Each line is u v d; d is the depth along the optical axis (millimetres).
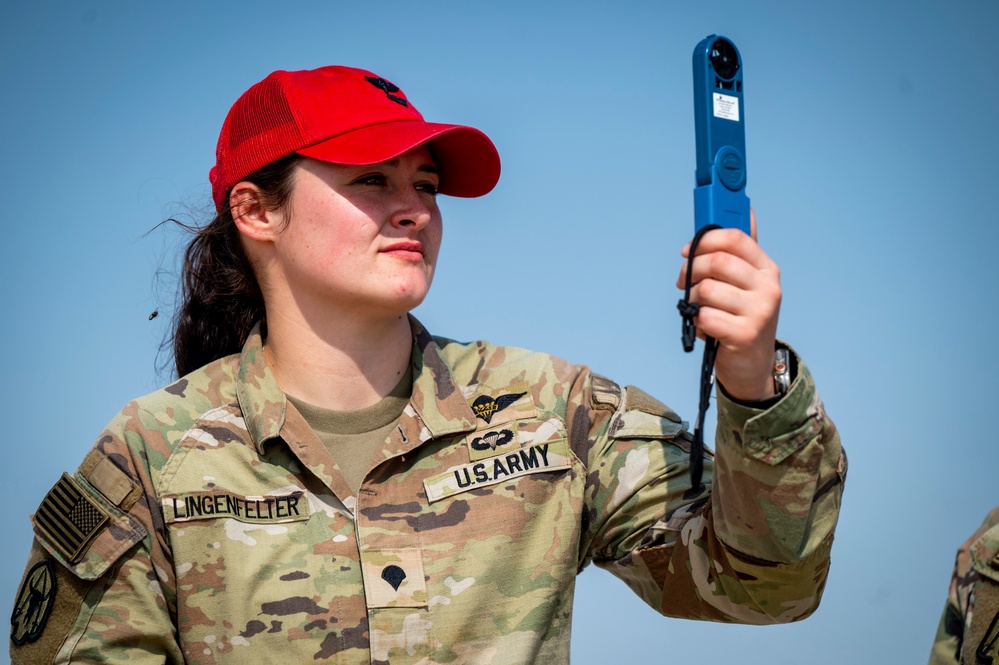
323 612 2830
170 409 3016
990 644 2516
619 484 3031
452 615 2859
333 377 3047
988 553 2576
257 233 3098
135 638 2875
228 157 3164
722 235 2352
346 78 3127
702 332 2420
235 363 3143
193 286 3422
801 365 2492
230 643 2832
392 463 2967
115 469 2934
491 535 2930
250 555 2863
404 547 2889
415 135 2959
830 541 2654
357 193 2963
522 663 2881
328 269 2951
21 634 2896
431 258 3059
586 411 3102
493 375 3152
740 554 2633
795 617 2773
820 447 2512
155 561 2904
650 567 2963
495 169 3266
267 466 2951
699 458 2439
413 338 3168
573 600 3053
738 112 2480
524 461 3010
